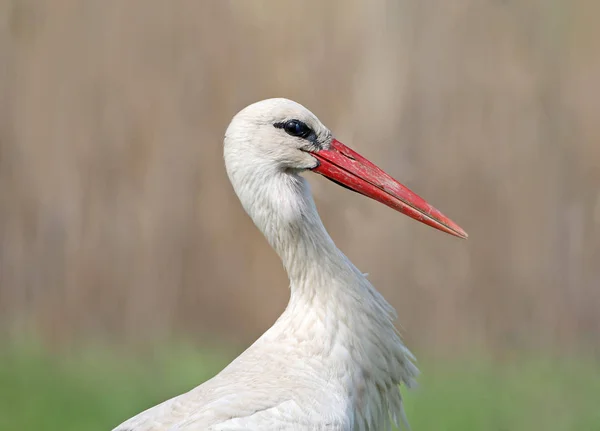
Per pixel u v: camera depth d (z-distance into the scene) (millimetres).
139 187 14938
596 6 16078
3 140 15148
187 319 14727
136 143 14992
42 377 12188
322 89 15094
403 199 6766
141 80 15055
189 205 14844
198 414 5707
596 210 15062
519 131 15242
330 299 6453
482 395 11398
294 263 6523
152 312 14656
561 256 14969
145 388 11586
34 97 15219
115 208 14938
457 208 15109
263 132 6590
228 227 14781
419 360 13406
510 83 15367
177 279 14711
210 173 14883
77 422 10516
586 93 15422
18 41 15273
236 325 14641
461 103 15359
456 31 15453
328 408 5977
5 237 15023
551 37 15578
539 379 12438
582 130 15391
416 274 14656
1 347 13984
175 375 12250
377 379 6535
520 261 14914
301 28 15109
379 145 15156
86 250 14898
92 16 15203
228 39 14984
